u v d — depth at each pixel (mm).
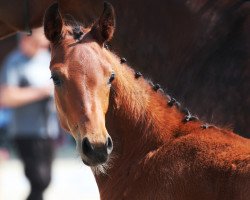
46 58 17281
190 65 10844
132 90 9516
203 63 10766
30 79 16969
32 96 16797
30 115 16906
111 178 9555
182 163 9078
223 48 10750
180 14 11031
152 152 9422
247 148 8977
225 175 8703
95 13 11227
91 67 8898
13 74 16984
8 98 16828
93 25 9336
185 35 10977
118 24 11219
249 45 10633
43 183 16938
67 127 9109
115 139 9547
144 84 9648
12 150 30594
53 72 8961
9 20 11703
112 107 9406
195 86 10688
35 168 16906
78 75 8852
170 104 9688
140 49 11141
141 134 9523
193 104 10609
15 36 20719
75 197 22188
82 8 11250
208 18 10953
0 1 11648
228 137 9234
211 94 10531
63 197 22188
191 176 8938
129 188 9367
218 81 10562
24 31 11812
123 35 11195
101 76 8906
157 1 11125
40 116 16938
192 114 10445
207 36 10891
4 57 20891
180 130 9461
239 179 8555
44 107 16953
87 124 8688
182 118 9586
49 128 17016
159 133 9477
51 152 17109
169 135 9469
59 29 9172
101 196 9680
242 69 10516
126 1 11211
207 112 10469
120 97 9422
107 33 9219
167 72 10977
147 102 9570
